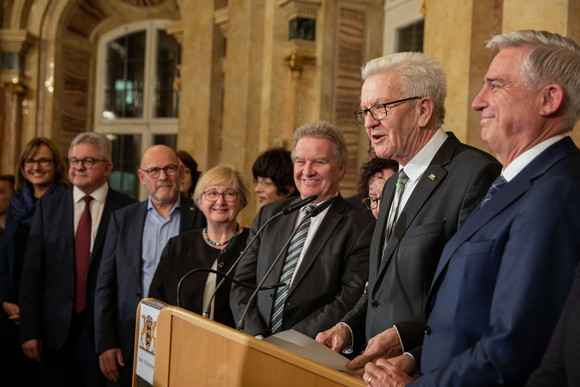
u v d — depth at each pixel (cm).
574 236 117
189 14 803
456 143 182
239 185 284
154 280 283
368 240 227
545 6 288
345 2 613
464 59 357
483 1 352
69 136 1047
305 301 223
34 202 388
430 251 170
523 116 135
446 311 136
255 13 668
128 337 305
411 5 575
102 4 1049
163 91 1053
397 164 238
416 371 156
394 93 177
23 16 998
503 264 123
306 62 615
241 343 147
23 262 344
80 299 334
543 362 105
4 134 988
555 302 115
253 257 250
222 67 784
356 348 201
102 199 347
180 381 168
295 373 133
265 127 648
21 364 373
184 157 459
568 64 133
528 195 127
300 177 239
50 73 1012
